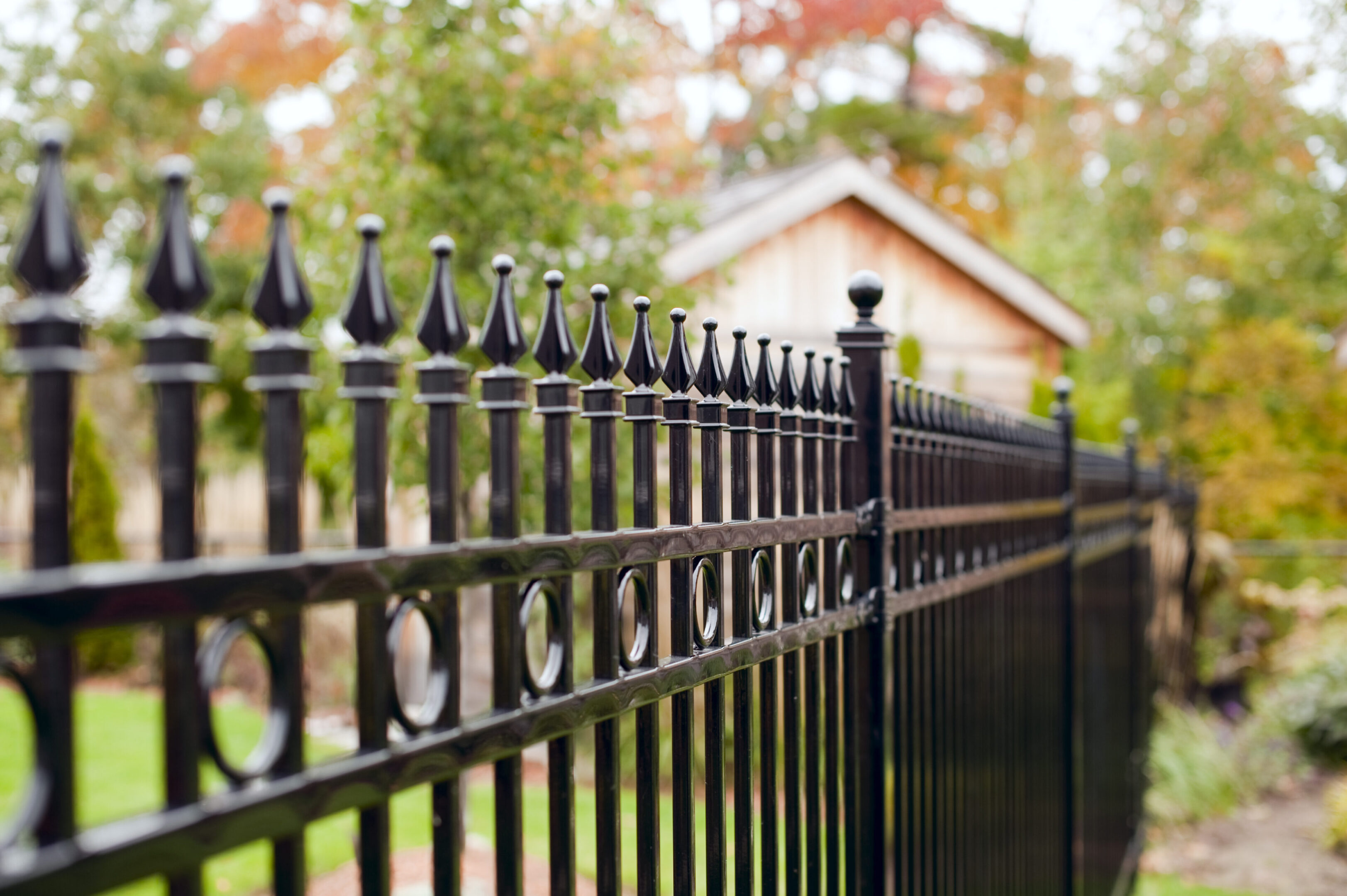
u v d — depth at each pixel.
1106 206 17.42
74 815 0.70
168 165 0.79
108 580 0.72
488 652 6.60
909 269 10.62
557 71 4.61
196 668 0.79
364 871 0.97
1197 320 16.25
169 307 0.79
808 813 2.03
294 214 4.50
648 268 4.60
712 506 1.66
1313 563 12.09
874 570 2.30
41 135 0.72
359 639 0.96
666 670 1.46
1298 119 17.25
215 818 0.79
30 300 0.71
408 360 4.09
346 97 4.72
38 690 0.69
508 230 4.24
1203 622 11.09
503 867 1.15
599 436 1.37
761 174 10.77
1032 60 21.86
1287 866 6.29
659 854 1.46
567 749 1.26
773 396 1.87
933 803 2.59
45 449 0.70
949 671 2.77
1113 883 5.04
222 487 11.02
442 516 1.06
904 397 2.53
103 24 16.14
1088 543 4.52
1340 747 8.55
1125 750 5.57
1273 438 13.65
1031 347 11.57
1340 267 16.95
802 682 2.12
